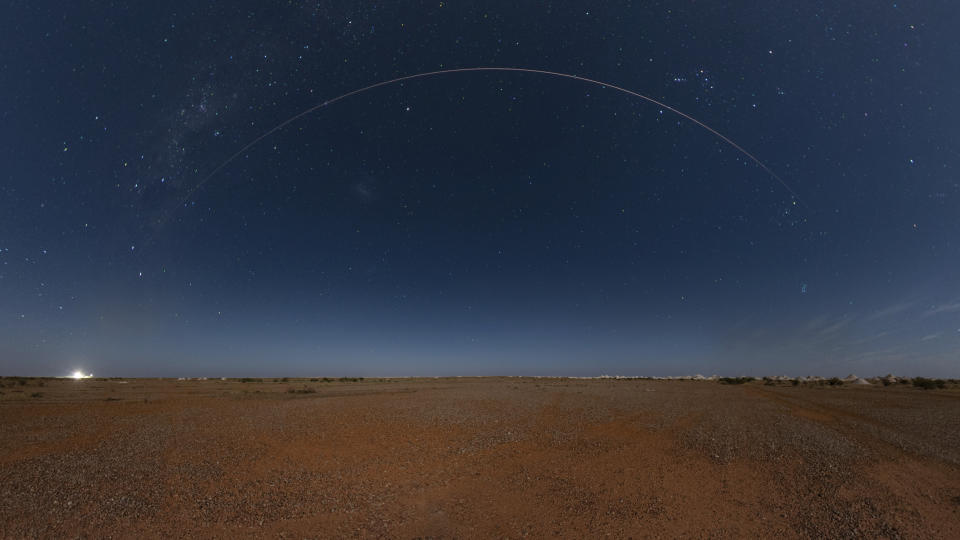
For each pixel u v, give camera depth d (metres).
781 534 5.87
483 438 12.39
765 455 10.49
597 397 25.69
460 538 5.82
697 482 8.31
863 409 20.22
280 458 9.98
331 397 25.42
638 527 6.18
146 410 18.12
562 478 8.55
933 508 6.75
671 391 32.16
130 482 7.98
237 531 5.95
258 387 35.91
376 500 7.23
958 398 26.12
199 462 9.50
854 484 8.02
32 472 8.48
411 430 13.58
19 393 24.38
